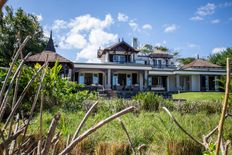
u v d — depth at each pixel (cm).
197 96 2830
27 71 702
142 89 3631
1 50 2444
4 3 48
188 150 411
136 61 4516
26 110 650
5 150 68
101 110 975
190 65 4534
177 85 4147
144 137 548
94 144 473
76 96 959
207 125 628
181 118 795
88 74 3703
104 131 545
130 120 721
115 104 1128
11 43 2475
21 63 75
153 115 855
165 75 4231
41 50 2969
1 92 71
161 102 1245
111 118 59
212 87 4225
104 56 4238
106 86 3456
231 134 473
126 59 4081
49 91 828
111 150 434
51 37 2694
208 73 4138
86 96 1040
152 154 462
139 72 3716
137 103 1195
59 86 877
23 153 85
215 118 761
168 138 466
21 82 665
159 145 500
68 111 844
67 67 2180
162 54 4803
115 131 568
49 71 855
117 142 464
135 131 567
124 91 3244
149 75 4216
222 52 5728
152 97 1252
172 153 415
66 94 909
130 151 443
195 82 4225
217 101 1302
